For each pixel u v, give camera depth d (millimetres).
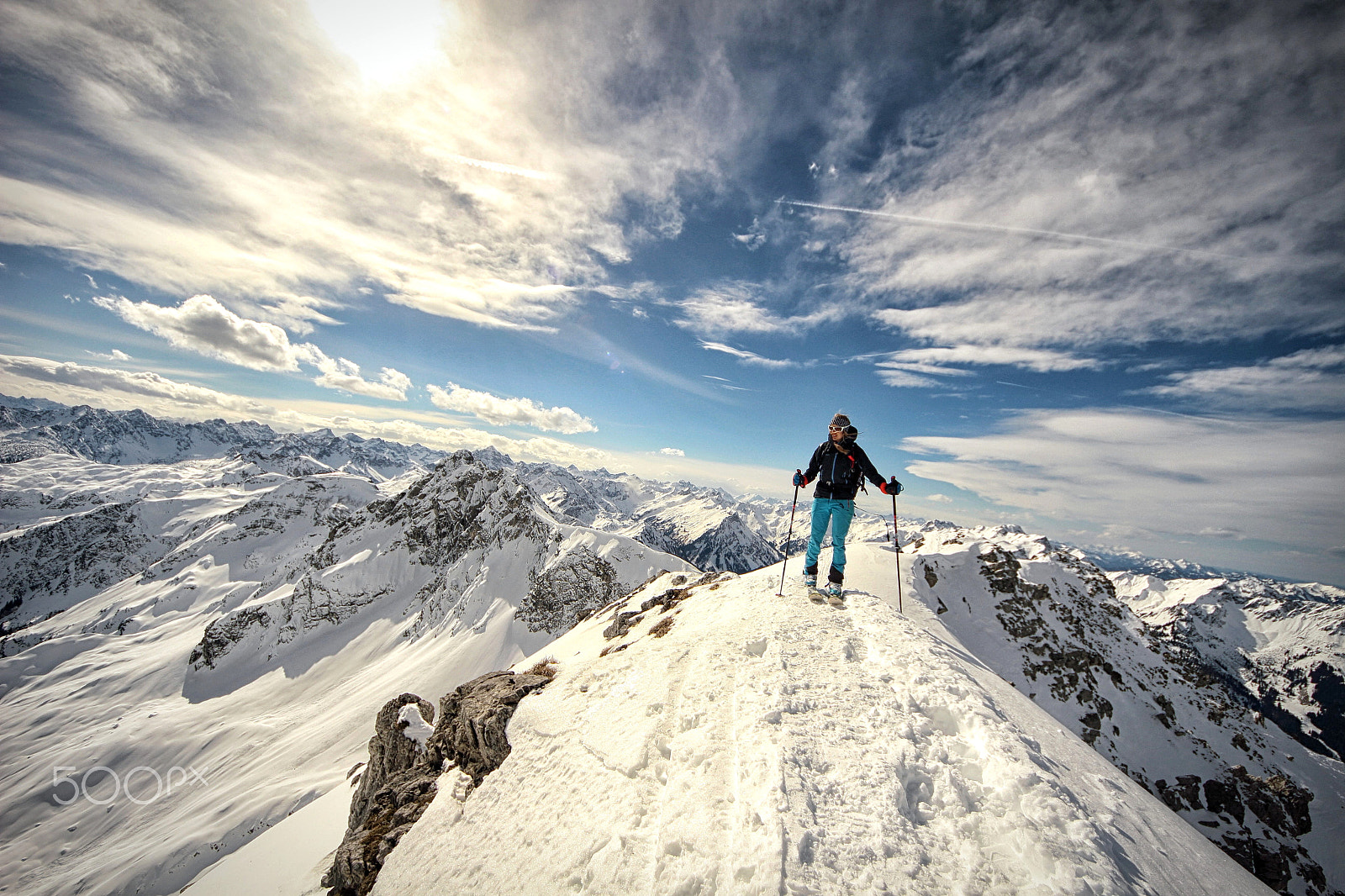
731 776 6023
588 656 13562
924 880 4484
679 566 159000
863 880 4488
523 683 12305
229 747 107875
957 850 4840
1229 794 22703
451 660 123562
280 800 75188
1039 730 7004
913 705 6898
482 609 144125
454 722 12891
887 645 8352
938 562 32062
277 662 149875
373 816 12016
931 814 5277
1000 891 4355
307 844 21281
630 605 25188
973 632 28609
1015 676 26766
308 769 89688
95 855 82312
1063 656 28016
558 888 5840
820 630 9109
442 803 10125
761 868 4629
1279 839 21359
